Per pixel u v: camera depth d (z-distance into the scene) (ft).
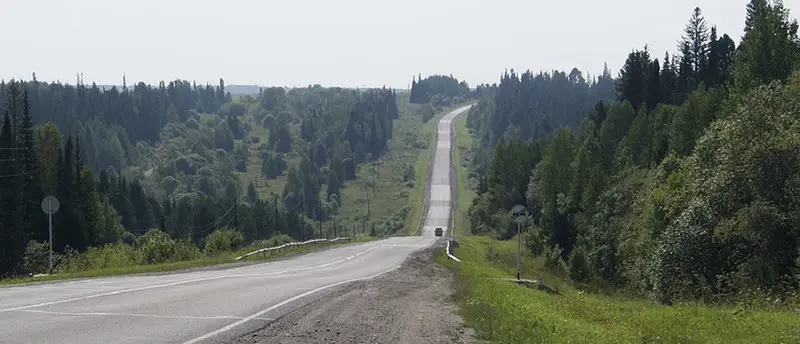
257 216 460.14
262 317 42.83
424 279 88.12
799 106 110.42
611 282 176.04
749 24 211.61
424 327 44.29
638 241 154.30
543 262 191.93
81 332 34.35
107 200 355.36
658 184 169.48
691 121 217.77
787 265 94.02
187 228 413.59
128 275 84.33
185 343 32.55
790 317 55.01
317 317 44.93
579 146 348.59
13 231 254.47
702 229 106.93
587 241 223.51
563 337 40.27
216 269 100.53
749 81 195.72
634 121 288.51
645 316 60.80
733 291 92.07
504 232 338.34
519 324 43.93
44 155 304.71
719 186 105.09
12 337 32.24
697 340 44.96
